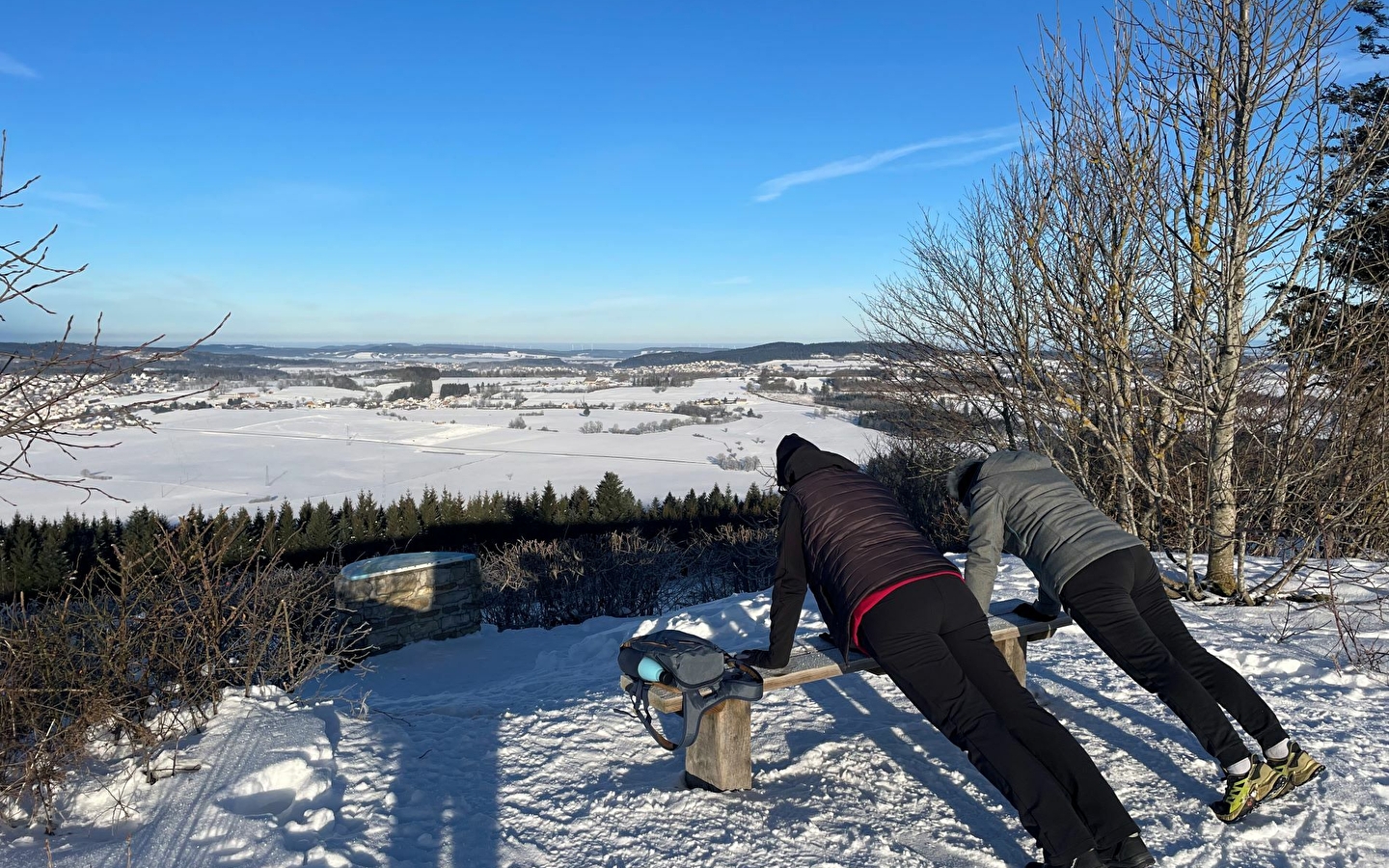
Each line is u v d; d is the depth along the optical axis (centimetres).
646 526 3303
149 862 275
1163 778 324
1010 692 267
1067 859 238
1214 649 484
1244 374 629
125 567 402
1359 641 491
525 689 563
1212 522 638
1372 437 638
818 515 296
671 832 295
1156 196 643
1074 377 774
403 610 945
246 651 468
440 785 347
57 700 356
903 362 1129
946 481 365
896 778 329
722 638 628
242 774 342
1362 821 284
